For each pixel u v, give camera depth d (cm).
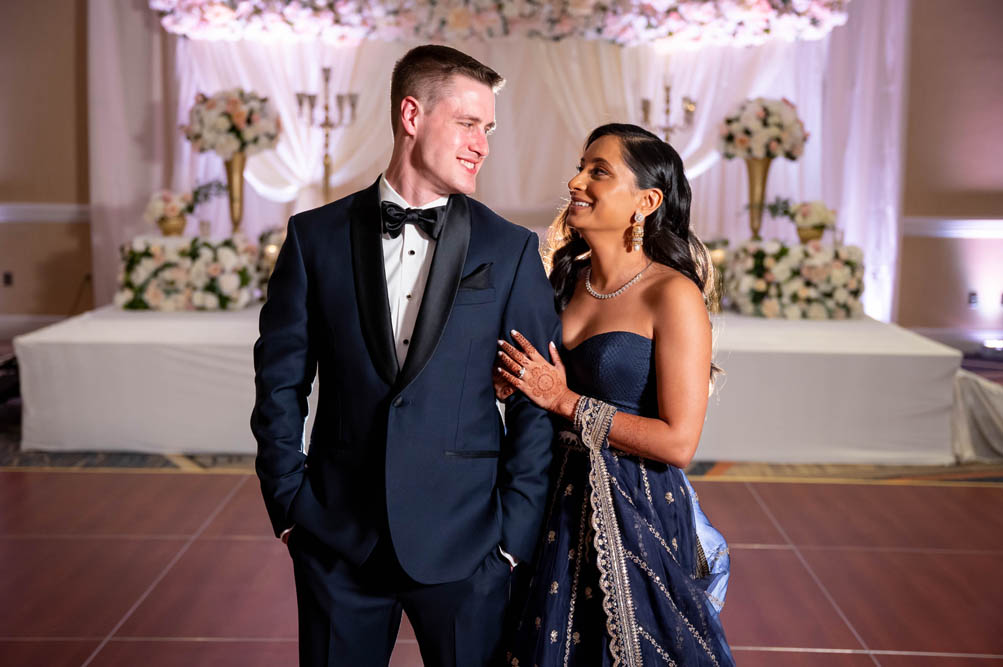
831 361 469
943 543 382
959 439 485
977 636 306
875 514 412
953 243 785
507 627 209
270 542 376
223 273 548
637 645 195
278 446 188
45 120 784
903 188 720
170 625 309
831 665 288
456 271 187
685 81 692
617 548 198
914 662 290
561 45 690
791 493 437
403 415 182
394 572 185
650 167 207
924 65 768
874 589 340
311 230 192
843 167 709
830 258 541
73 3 774
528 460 194
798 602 330
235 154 610
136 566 353
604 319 211
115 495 426
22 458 476
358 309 186
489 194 720
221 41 689
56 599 326
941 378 470
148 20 706
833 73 692
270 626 309
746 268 550
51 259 798
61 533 383
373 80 691
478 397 190
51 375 481
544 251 237
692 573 212
